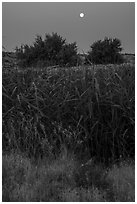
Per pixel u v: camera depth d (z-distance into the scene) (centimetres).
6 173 327
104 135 383
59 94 421
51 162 359
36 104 410
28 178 321
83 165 338
